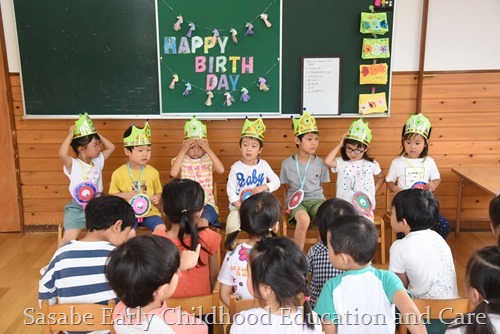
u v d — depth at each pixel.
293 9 3.32
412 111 3.53
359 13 3.32
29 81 3.41
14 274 3.04
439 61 3.45
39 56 3.37
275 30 3.35
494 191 2.92
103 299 1.65
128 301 1.34
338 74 3.40
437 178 3.24
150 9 3.30
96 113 3.47
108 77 3.41
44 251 3.39
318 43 3.37
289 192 3.25
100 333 1.62
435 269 1.79
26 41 3.35
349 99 3.46
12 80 3.45
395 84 3.48
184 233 1.87
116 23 3.33
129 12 3.31
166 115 3.47
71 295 1.64
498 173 3.37
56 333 1.65
